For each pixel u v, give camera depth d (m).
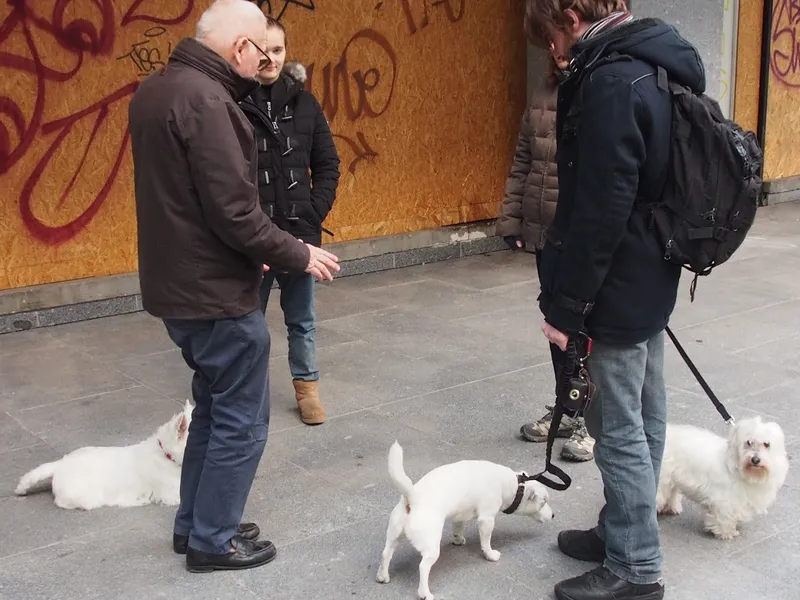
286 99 4.29
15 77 6.30
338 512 3.70
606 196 2.60
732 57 10.84
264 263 3.04
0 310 6.33
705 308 6.70
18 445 4.43
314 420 4.63
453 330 6.32
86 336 6.29
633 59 2.64
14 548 3.45
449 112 8.63
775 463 3.26
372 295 7.36
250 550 3.30
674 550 3.37
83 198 6.73
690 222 2.70
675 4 8.54
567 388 2.83
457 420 4.69
